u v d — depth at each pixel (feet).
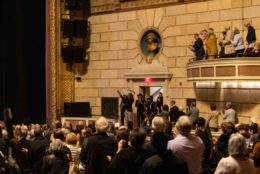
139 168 18.19
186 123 19.33
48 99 76.74
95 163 22.39
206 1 62.69
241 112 53.31
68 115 75.20
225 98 55.67
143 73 69.87
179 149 19.01
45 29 80.84
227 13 60.08
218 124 52.95
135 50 72.64
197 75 55.52
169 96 67.15
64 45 76.54
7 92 80.79
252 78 48.16
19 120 80.07
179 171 16.24
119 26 74.74
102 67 77.00
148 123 61.31
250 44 49.73
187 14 65.21
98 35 77.61
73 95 79.56
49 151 23.11
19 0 78.84
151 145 17.71
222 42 52.80
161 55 68.85
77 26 76.02
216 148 26.53
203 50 56.65
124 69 74.08
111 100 75.56
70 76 79.30
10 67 80.07
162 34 68.69
